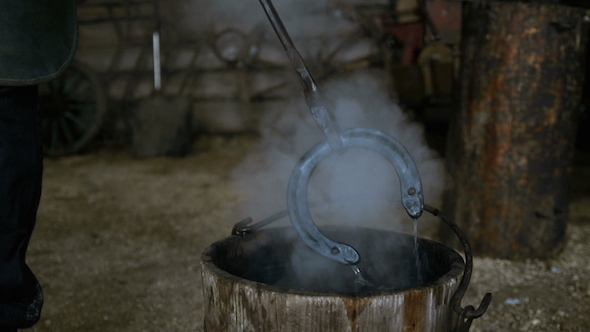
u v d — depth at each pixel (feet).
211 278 3.42
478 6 8.25
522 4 7.93
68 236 10.23
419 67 16.56
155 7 20.63
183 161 18.39
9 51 3.98
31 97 4.26
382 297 3.03
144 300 7.23
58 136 20.56
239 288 3.22
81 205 12.67
